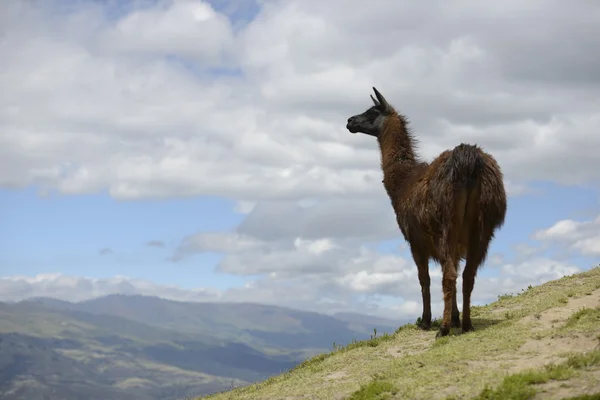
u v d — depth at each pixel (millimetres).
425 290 19438
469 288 16953
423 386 12734
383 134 20406
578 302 18844
